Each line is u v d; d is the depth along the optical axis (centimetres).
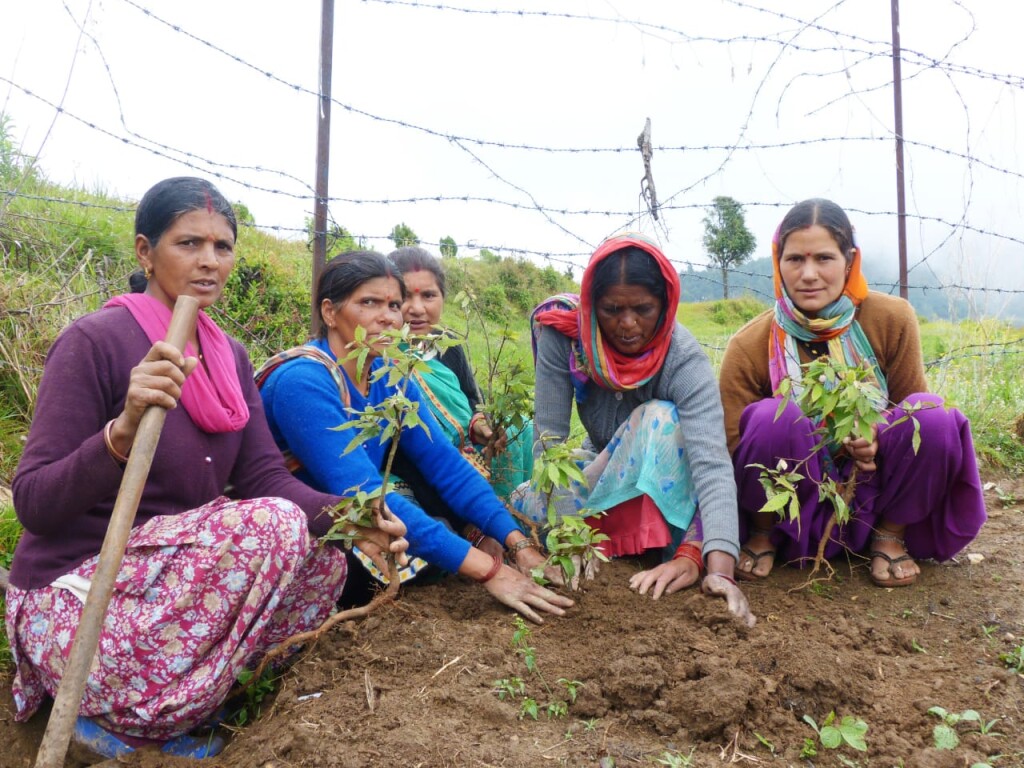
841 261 334
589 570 320
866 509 337
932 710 243
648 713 236
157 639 237
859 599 325
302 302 750
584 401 365
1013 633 295
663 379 341
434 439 335
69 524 245
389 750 217
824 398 295
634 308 320
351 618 284
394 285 323
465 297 417
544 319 349
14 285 495
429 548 298
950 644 291
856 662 265
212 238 262
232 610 242
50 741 193
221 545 238
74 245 599
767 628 287
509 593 297
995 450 536
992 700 251
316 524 277
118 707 238
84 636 199
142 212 262
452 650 264
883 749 228
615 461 341
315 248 466
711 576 303
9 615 251
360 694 244
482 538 346
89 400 243
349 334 321
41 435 236
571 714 243
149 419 215
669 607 296
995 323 661
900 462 324
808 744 228
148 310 259
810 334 346
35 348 468
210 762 235
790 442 323
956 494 332
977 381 613
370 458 331
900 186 543
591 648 273
